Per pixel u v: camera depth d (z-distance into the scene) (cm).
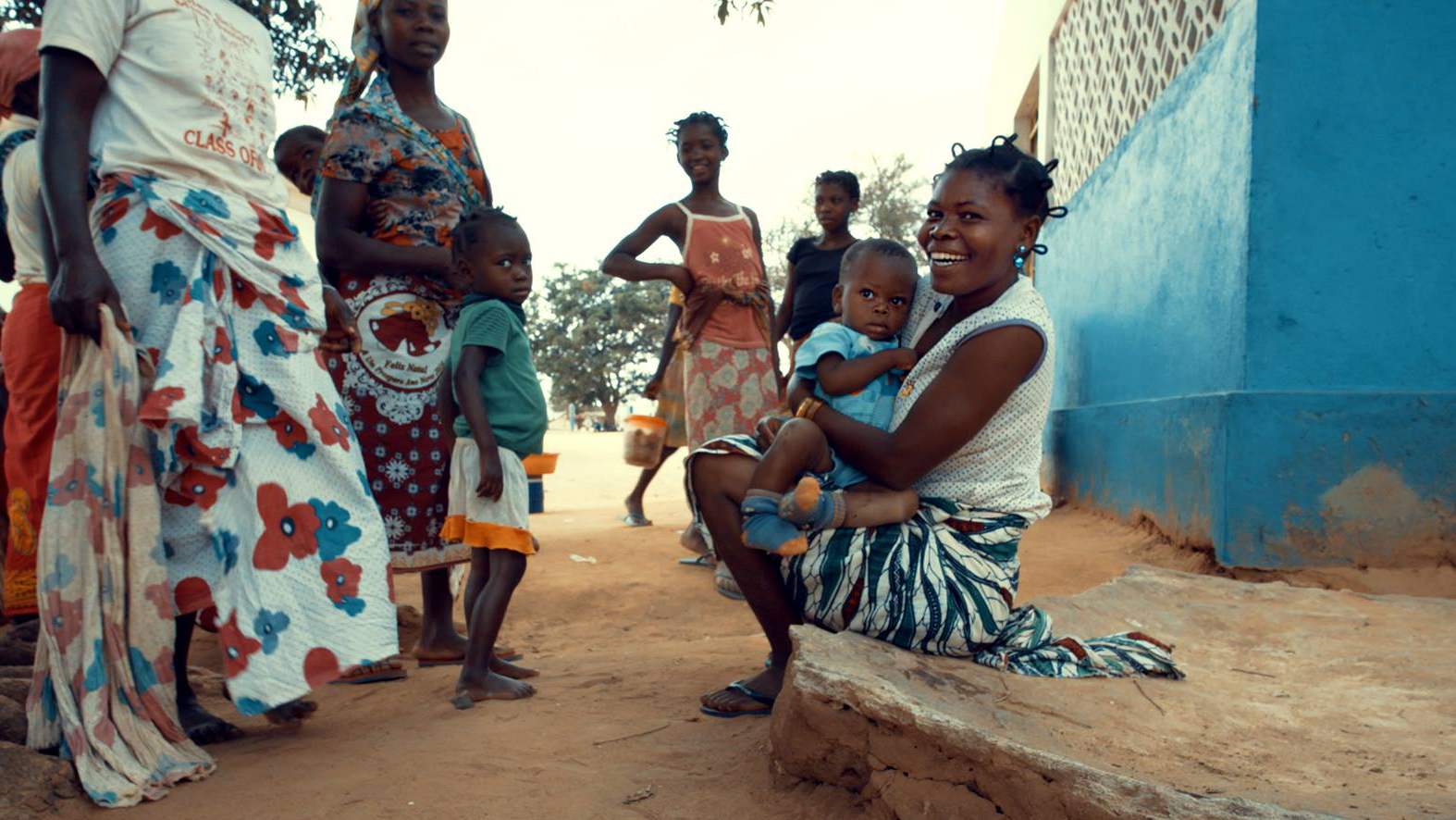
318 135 470
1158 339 608
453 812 218
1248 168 465
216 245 259
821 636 251
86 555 236
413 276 366
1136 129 673
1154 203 622
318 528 271
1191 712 265
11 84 280
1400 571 449
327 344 322
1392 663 315
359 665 267
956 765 200
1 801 212
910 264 289
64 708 231
